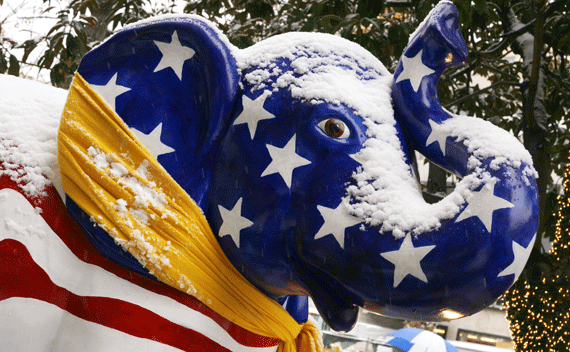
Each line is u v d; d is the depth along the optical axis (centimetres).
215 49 156
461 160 137
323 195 140
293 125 148
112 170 148
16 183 149
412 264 127
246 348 161
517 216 124
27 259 145
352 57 159
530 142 477
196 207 152
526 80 534
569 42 488
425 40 146
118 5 520
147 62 161
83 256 149
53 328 146
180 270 146
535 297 462
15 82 175
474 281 125
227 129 156
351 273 135
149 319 145
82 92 154
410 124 148
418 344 646
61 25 430
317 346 193
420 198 138
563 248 468
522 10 598
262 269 153
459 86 665
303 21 473
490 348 929
